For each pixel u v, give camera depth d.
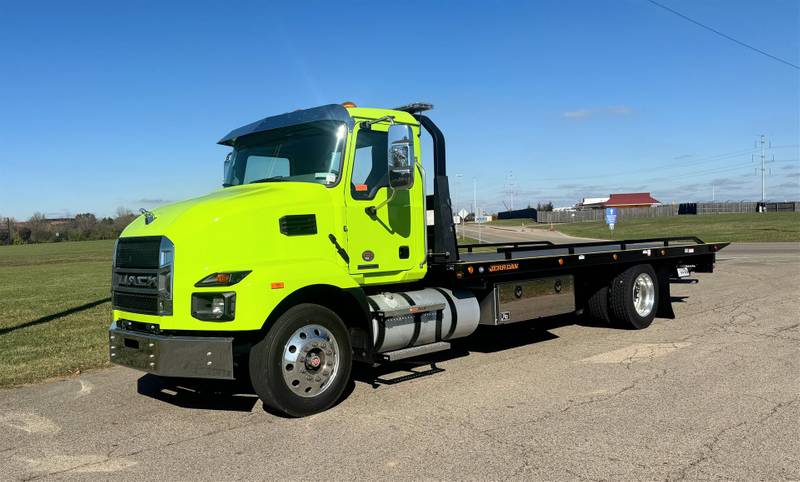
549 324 10.33
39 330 11.17
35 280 24.75
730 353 7.66
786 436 4.80
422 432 5.14
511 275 8.05
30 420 5.90
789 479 4.06
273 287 5.46
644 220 75.00
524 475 4.21
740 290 13.77
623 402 5.76
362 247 6.44
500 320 7.68
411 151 6.26
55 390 7.06
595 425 5.16
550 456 4.52
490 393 6.22
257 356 5.56
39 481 4.41
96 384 7.28
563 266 8.36
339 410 5.86
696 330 9.32
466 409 5.73
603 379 6.61
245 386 6.99
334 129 6.36
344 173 6.28
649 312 9.68
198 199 6.21
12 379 7.50
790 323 9.60
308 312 5.74
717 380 6.43
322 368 5.83
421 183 7.05
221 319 5.33
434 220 7.41
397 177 6.17
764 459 4.38
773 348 7.88
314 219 6.07
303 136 6.54
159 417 5.87
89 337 10.36
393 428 5.27
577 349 8.20
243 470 4.48
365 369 7.47
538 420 5.33
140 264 5.76
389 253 6.69
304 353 5.69
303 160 6.48
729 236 37.66
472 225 99.44
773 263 20.05
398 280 6.87
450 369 7.32
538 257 8.16
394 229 6.75
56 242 93.25
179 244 5.44
